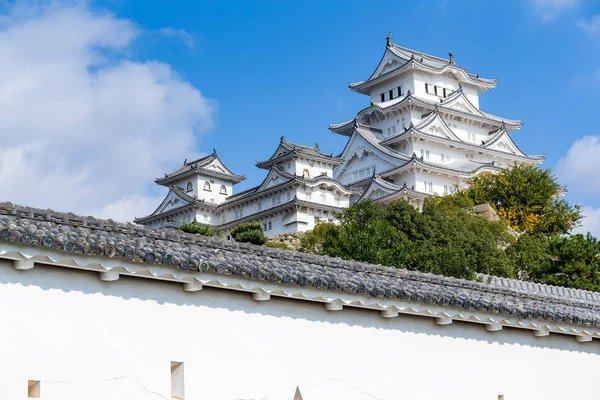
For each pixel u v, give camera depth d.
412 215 46.38
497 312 19.33
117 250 14.04
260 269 15.85
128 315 14.68
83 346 14.05
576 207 71.62
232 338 15.95
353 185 90.06
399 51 101.25
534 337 20.91
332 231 45.59
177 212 92.50
